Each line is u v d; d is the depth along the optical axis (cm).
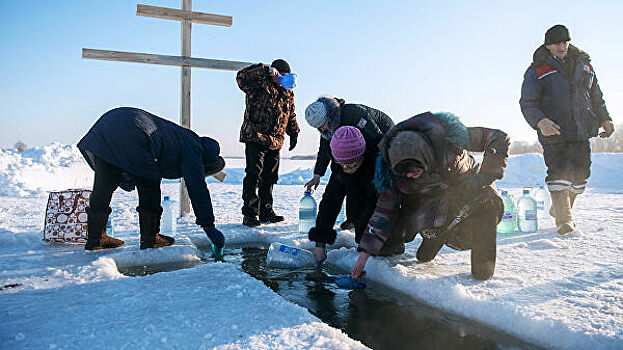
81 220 369
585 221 461
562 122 391
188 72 543
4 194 936
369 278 289
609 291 222
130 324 188
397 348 181
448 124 228
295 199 818
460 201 247
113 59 512
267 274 299
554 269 269
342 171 303
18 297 225
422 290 244
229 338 173
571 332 175
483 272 246
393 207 252
